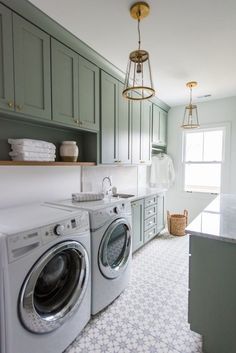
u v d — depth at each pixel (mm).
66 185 2484
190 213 4281
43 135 2166
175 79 2949
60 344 1438
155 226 3562
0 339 1129
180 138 4312
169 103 4133
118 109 2791
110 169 3262
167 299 2068
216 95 3670
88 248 1692
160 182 4320
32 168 2098
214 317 1414
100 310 1863
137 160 3299
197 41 2039
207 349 1463
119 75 2707
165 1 1530
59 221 1440
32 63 1664
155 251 3158
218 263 1380
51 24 1734
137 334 1653
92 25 1787
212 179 4160
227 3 1552
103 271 1860
